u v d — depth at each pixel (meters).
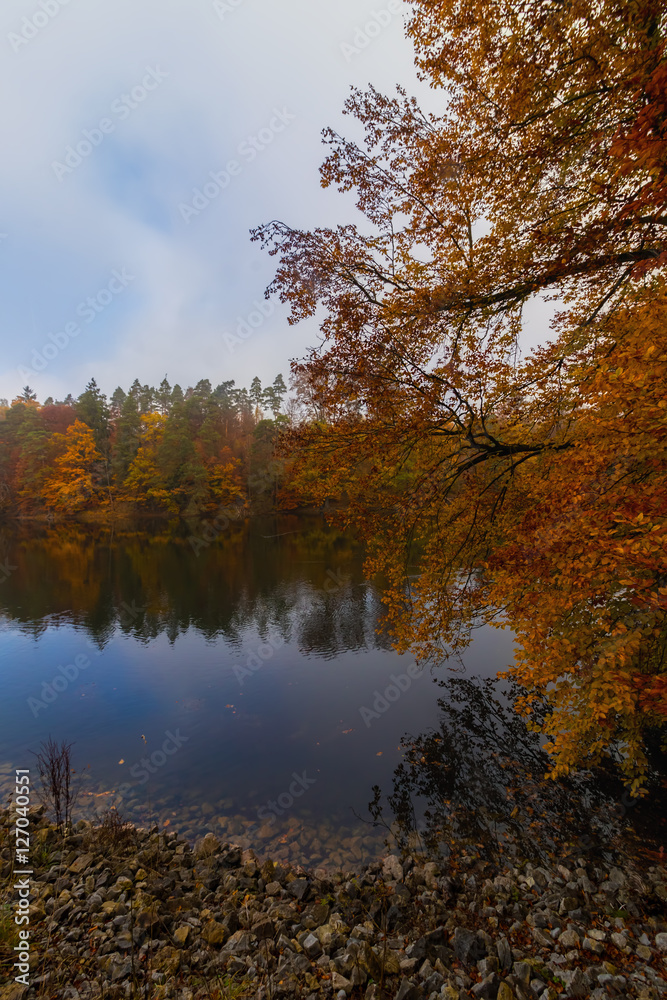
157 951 4.84
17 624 19.98
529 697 6.28
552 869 6.50
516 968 4.67
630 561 4.25
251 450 61.81
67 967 4.51
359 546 40.31
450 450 8.52
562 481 5.62
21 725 11.41
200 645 17.25
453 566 8.80
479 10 5.32
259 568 31.30
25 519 67.38
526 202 6.28
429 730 10.86
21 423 68.56
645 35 4.84
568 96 5.57
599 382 4.50
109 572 30.67
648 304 4.98
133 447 65.38
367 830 7.55
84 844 6.92
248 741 10.51
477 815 7.84
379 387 7.03
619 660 4.83
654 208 5.11
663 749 8.75
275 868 6.52
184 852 6.96
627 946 4.91
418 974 4.62
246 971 4.64
